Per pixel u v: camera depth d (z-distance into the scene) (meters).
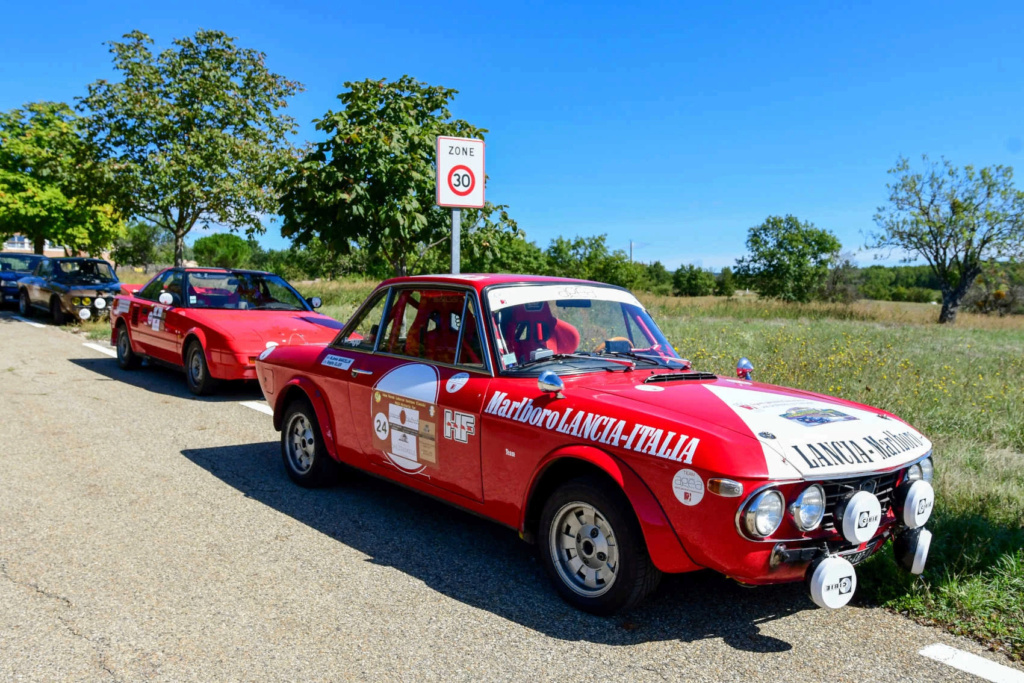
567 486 3.62
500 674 3.09
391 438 4.73
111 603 3.70
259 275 10.71
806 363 10.10
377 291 5.21
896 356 11.94
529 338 4.29
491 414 3.99
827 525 3.21
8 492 5.43
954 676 3.10
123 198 16.19
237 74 17.33
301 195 9.02
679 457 3.18
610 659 3.21
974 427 7.15
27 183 25.50
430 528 4.88
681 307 28.36
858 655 3.27
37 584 3.90
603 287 4.89
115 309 11.69
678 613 3.66
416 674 3.08
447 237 9.63
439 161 7.18
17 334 15.57
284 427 5.91
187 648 3.27
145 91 16.03
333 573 4.12
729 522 3.04
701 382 4.13
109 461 6.32
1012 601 3.67
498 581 4.04
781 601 3.82
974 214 26.86
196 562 4.25
